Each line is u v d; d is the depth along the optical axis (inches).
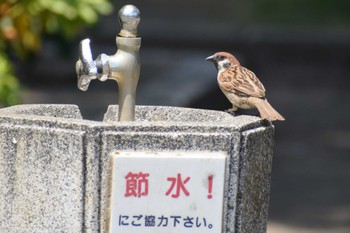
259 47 1056.2
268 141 226.8
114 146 207.0
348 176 634.8
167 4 1277.1
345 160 682.2
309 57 1047.0
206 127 210.7
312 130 775.1
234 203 213.8
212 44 1068.5
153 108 248.2
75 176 207.5
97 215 207.9
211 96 686.5
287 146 720.3
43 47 761.6
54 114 241.9
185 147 209.9
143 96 608.1
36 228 212.2
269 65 1040.2
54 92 814.5
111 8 365.4
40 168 211.0
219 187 210.5
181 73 704.4
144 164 207.5
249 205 218.8
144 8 1251.8
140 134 207.8
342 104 895.7
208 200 210.2
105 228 208.2
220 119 236.8
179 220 209.6
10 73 362.0
